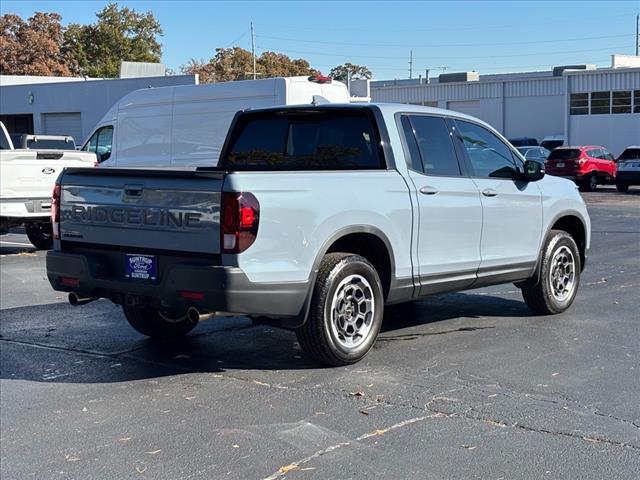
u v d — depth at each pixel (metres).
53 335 7.57
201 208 5.50
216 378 6.03
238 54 78.62
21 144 20.88
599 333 7.35
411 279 6.57
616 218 20.22
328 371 6.13
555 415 5.10
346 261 6.02
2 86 42.94
